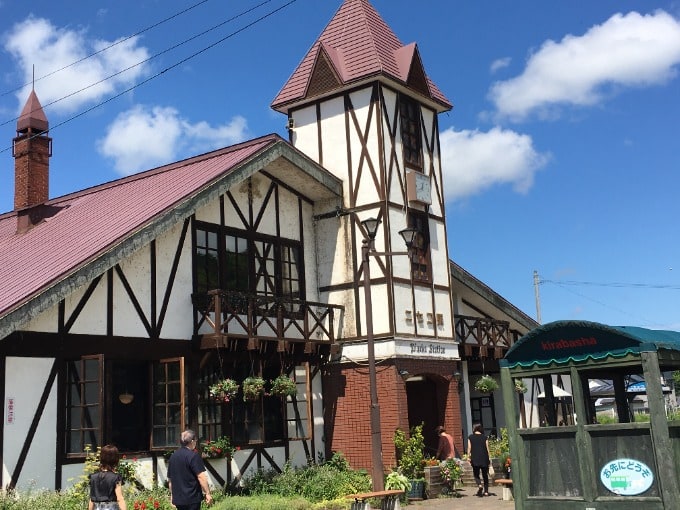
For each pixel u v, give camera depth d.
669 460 6.60
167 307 13.14
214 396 13.15
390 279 15.87
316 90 17.25
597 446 7.07
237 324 14.36
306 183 16.39
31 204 16.23
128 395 12.37
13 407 10.63
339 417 15.93
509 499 13.63
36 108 16.92
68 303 11.55
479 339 19.09
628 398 10.98
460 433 16.94
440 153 18.44
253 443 14.31
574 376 7.39
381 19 18.41
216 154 16.14
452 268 19.16
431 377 16.95
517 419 7.64
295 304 15.77
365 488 14.04
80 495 10.07
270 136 15.60
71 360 11.48
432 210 17.72
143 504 10.07
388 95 16.92
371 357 12.88
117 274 12.39
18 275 12.09
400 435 15.04
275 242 16.00
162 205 13.16
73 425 11.32
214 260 14.44
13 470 10.52
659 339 7.53
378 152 16.39
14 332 10.75
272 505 11.40
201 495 7.88
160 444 12.52
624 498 6.82
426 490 14.37
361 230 16.34
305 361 15.64
